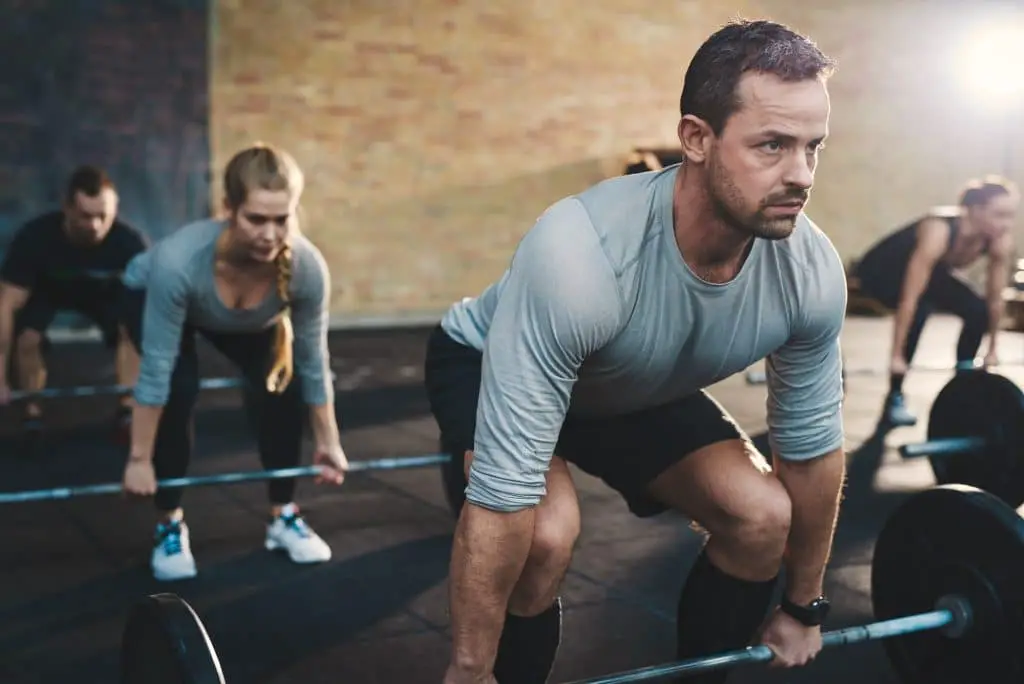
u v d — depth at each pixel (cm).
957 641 177
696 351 141
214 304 238
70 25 677
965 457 287
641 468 161
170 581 256
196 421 438
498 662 148
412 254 787
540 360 129
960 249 397
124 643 153
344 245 769
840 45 873
